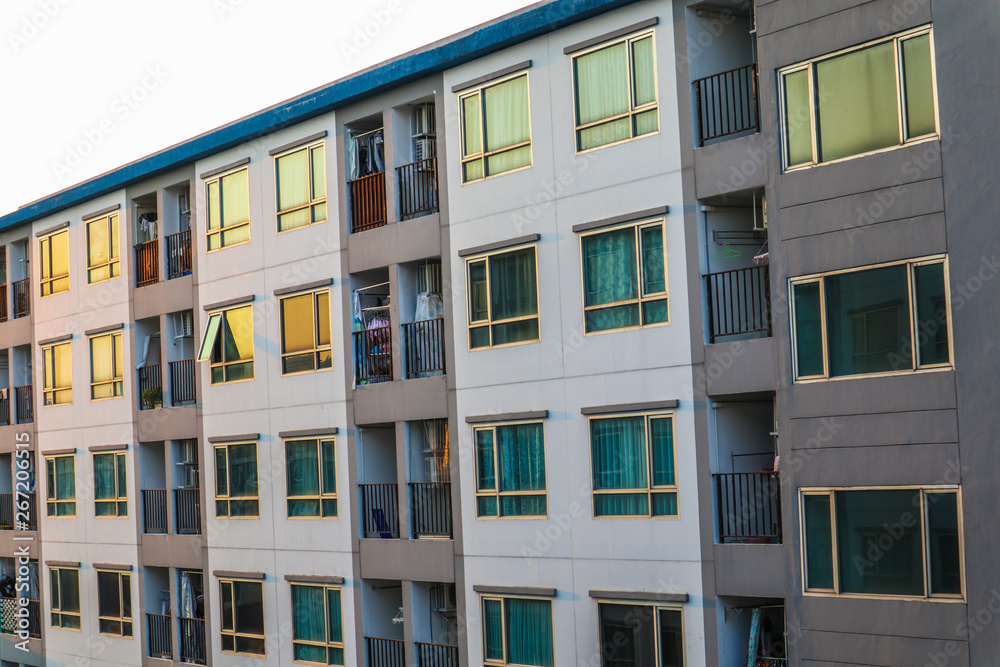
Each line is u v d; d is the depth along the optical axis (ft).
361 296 87.15
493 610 77.05
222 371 96.48
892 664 59.82
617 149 71.87
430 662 81.35
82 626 111.96
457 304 79.71
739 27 71.41
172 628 100.94
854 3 62.54
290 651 89.86
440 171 81.05
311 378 89.15
